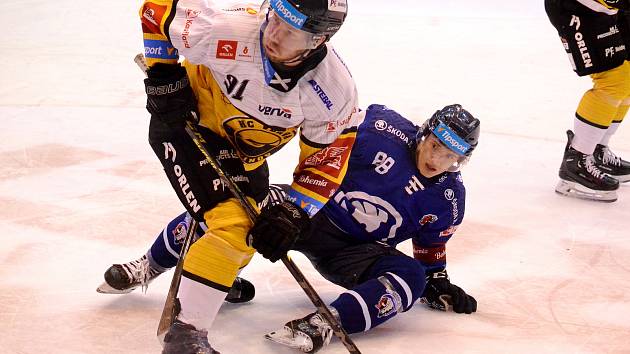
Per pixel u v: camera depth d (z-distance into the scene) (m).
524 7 17.36
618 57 7.57
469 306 5.35
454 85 11.76
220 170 4.01
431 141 4.95
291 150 8.77
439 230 5.20
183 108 4.09
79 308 5.05
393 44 14.11
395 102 10.71
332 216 5.12
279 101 3.87
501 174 8.45
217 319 5.00
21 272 5.54
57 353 4.48
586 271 6.23
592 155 7.86
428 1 17.77
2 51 12.73
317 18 3.50
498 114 10.52
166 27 3.92
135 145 8.64
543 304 5.61
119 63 12.35
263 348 4.65
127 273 4.98
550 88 11.88
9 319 4.87
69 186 7.31
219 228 3.96
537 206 7.62
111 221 6.53
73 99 10.30
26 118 9.38
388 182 5.07
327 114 3.91
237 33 3.80
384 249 5.12
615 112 7.71
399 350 4.76
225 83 3.93
